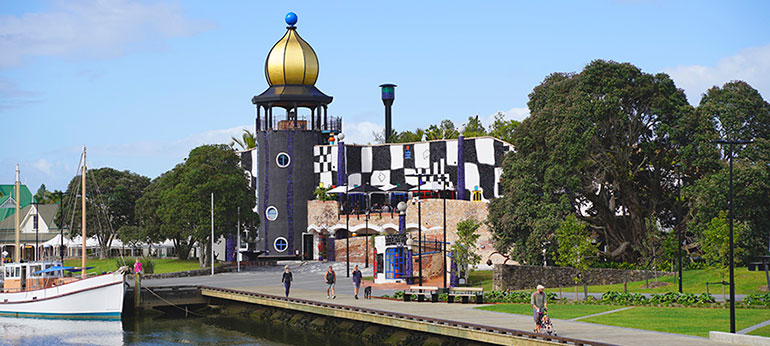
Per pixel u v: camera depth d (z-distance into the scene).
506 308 51.81
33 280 70.56
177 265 108.62
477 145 107.69
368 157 113.94
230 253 118.50
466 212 101.56
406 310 51.16
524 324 43.09
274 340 55.88
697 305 49.31
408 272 77.31
